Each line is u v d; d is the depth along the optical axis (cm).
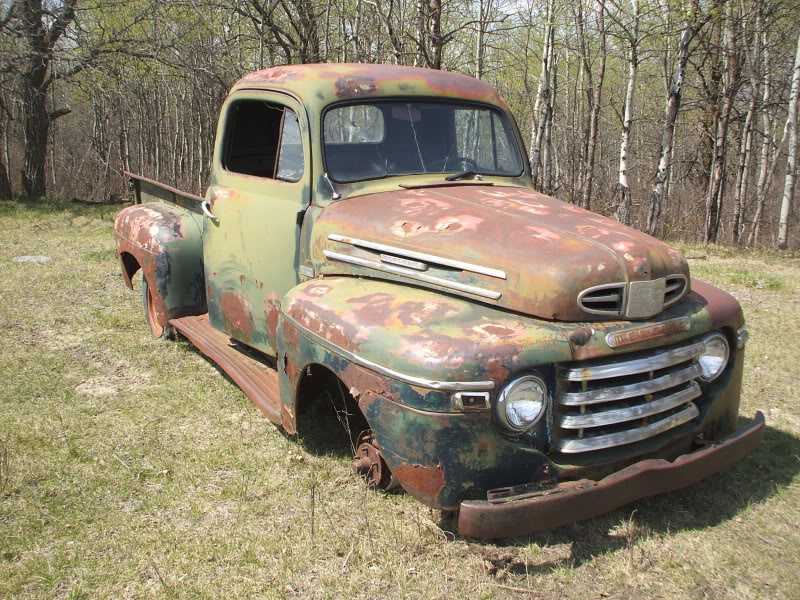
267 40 1247
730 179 2502
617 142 3069
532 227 334
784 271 920
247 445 409
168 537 321
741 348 360
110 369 528
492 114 464
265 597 282
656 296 315
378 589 288
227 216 471
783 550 314
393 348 293
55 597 282
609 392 300
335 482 367
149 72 1872
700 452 315
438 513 337
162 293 546
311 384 364
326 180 400
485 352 281
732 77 1593
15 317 649
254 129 473
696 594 285
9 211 1404
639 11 1470
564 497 279
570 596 284
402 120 430
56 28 1686
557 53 2005
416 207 370
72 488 360
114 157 3162
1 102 1788
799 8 1576
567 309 302
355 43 1225
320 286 364
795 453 404
